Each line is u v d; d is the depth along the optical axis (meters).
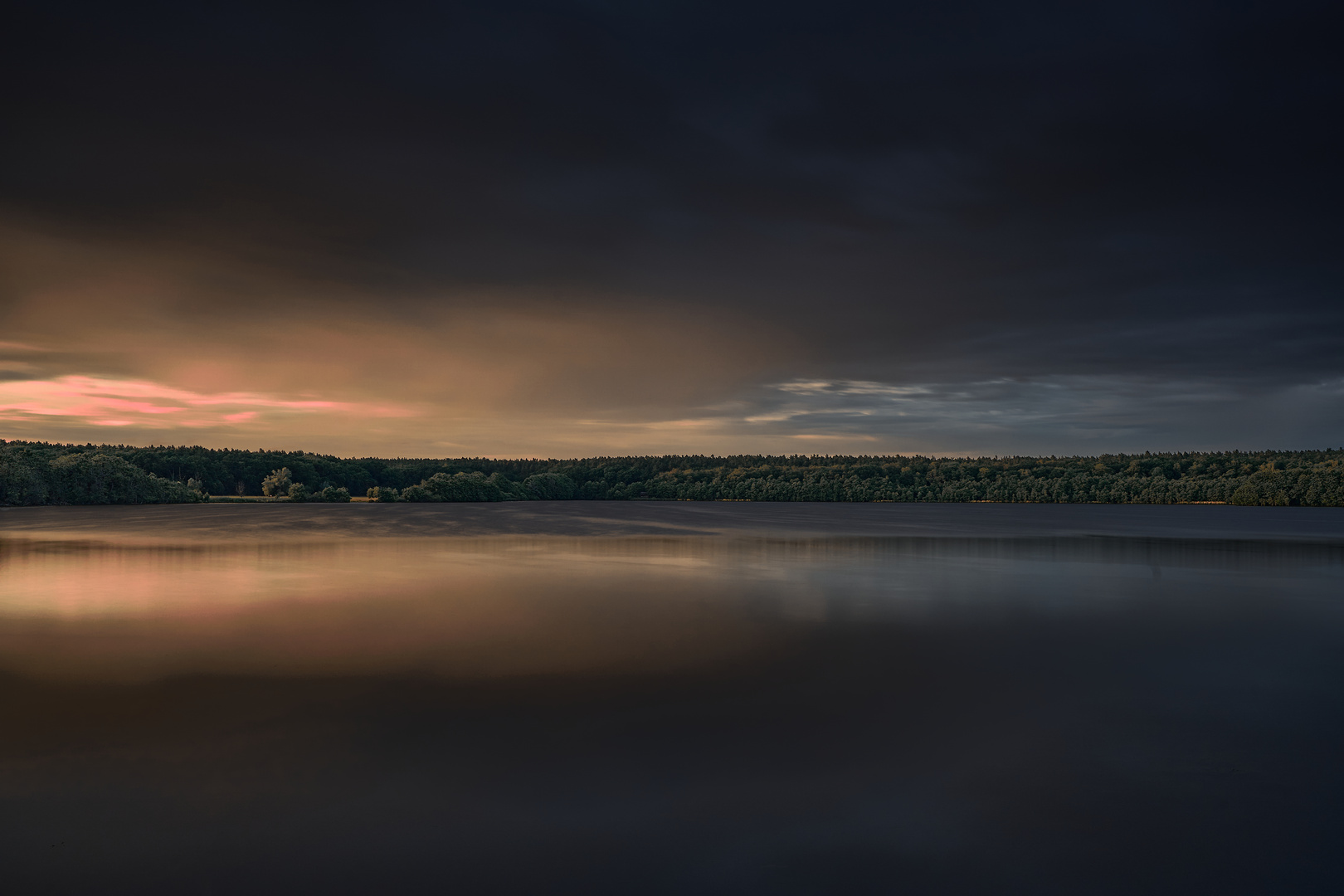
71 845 6.88
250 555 36.94
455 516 85.56
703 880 6.36
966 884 6.35
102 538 49.38
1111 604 21.20
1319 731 10.19
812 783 8.31
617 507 137.25
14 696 11.50
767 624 17.86
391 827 7.23
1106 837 7.17
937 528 67.50
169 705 11.03
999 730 10.12
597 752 9.16
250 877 6.36
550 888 6.22
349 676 12.73
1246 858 6.80
